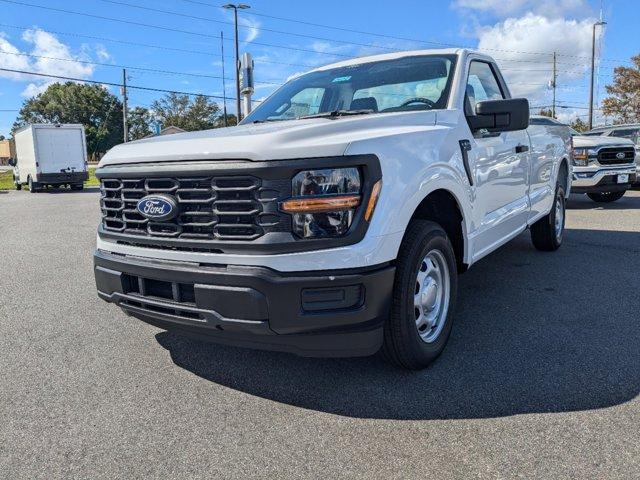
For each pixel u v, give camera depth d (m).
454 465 2.48
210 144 3.03
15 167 29.84
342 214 2.85
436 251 3.56
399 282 3.17
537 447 2.60
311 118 3.77
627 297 4.92
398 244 3.05
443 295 3.68
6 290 5.91
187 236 3.06
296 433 2.81
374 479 2.41
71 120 100.31
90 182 34.94
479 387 3.22
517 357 3.64
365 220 2.88
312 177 2.81
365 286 2.88
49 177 25.83
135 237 3.28
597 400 3.02
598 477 2.35
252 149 2.85
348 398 3.16
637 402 2.99
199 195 3.01
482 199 4.20
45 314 4.97
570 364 3.50
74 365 3.78
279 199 2.81
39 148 25.55
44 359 3.90
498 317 4.46
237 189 2.87
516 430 2.75
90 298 5.48
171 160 3.10
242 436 2.81
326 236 2.83
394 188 3.02
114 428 2.93
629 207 11.23
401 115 3.52
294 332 2.86
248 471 2.51
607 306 4.67
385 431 2.79
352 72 4.65
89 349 4.07
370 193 2.90
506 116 3.88
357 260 2.85
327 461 2.56
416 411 2.98
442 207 3.87
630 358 3.57
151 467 2.57
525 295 5.06
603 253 6.81
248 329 2.88
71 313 4.98
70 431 2.92
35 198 21.55
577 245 7.36
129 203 3.35
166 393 3.32
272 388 3.33
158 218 3.11
